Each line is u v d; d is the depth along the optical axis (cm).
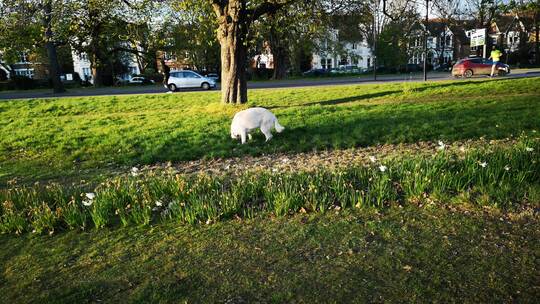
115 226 503
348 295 331
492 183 536
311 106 1475
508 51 6022
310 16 1566
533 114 1075
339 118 1174
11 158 952
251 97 1989
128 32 1878
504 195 506
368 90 1988
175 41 4247
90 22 1786
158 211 541
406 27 5312
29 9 1633
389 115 1183
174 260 406
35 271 402
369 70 6066
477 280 342
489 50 5931
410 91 1805
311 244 423
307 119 1181
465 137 901
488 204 491
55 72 3341
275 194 538
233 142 948
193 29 1641
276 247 421
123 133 1152
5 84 4603
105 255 427
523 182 537
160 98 2094
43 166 862
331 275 361
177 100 2009
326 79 4125
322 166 723
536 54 5725
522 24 6378
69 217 502
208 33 1670
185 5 1326
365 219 478
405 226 453
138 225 502
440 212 485
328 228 459
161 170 780
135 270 391
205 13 1495
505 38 6988
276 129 945
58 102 2022
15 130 1340
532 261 366
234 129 935
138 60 5719
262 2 1464
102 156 910
